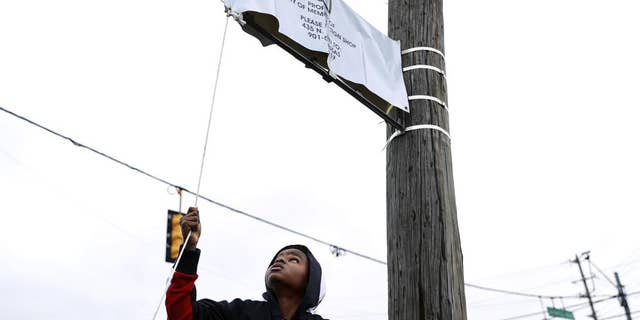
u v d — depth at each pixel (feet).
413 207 13.38
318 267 8.39
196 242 7.67
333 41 13.21
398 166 14.06
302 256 8.38
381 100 14.58
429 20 15.81
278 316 7.87
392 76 14.60
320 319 8.20
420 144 14.10
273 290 8.20
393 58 14.92
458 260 13.14
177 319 7.28
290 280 8.10
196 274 7.59
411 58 15.26
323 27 12.91
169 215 17.87
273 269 8.20
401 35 15.69
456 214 13.74
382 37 14.88
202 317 7.56
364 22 14.44
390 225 13.61
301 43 12.18
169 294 7.37
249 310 7.86
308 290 8.04
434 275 12.62
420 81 14.96
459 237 13.51
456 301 12.55
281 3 12.03
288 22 12.05
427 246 12.91
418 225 13.15
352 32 13.97
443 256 12.86
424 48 15.38
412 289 12.59
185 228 7.67
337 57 13.20
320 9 13.05
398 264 13.01
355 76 13.48
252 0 11.32
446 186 13.78
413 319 12.34
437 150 14.11
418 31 15.61
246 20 11.39
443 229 13.15
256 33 11.75
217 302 7.94
